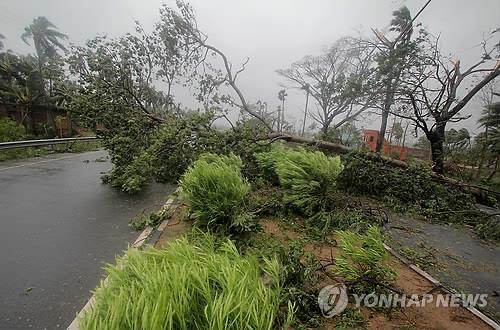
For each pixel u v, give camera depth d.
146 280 1.95
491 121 15.42
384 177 8.18
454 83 10.42
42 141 13.55
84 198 6.67
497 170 13.41
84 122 8.52
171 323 1.62
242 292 1.95
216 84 12.05
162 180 8.59
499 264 4.52
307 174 6.02
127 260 2.37
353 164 8.06
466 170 12.01
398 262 4.23
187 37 11.59
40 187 7.40
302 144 9.52
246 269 2.36
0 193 6.59
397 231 5.79
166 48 11.59
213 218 4.36
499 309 3.16
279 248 3.72
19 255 3.76
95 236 4.50
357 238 3.78
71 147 16.36
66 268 3.50
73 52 8.54
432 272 4.02
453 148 12.79
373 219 5.89
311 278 3.22
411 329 2.63
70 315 2.65
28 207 5.73
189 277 1.99
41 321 2.55
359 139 13.73
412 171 8.46
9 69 22.48
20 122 21.02
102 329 1.65
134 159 8.14
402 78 10.02
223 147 8.20
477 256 4.82
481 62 10.45
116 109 8.73
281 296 2.67
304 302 2.68
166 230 4.82
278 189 7.57
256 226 4.55
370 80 10.67
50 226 4.80
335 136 10.95
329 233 5.12
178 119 8.38
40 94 22.09
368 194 8.42
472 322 2.80
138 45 10.38
